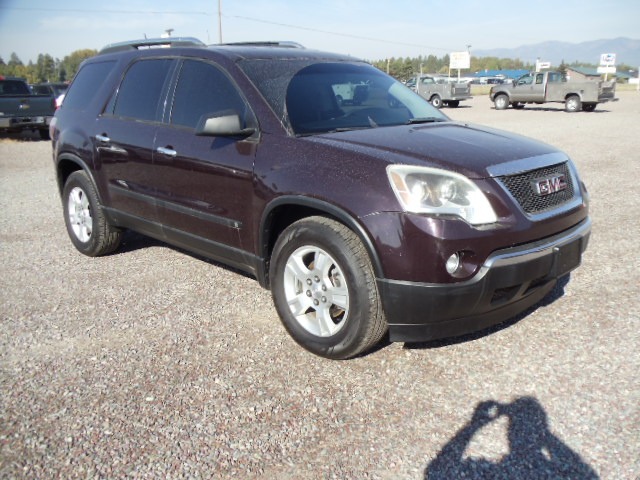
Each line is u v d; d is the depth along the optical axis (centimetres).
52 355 355
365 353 352
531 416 284
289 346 364
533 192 330
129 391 313
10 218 730
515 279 310
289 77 408
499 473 245
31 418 289
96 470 250
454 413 288
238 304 432
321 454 259
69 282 485
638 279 459
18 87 1733
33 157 1357
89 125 520
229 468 251
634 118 2116
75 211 561
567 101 2647
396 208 300
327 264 335
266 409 295
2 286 477
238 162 375
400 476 244
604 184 854
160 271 510
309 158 341
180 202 428
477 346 357
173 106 440
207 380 324
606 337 363
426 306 302
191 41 486
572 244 343
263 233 367
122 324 399
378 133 364
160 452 262
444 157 318
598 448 258
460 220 296
